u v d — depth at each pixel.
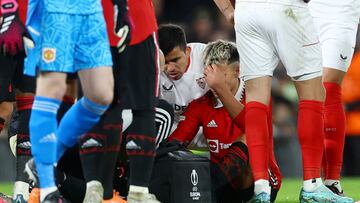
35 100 17.45
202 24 47.97
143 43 18.92
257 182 20.62
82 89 17.77
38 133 17.33
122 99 18.75
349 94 41.22
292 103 41.75
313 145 21.06
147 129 18.84
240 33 21.03
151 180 20.09
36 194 19.45
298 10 20.75
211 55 21.45
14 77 20.53
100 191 18.33
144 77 18.92
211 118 21.98
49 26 17.33
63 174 20.17
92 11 17.55
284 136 40.47
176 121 22.58
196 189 20.23
